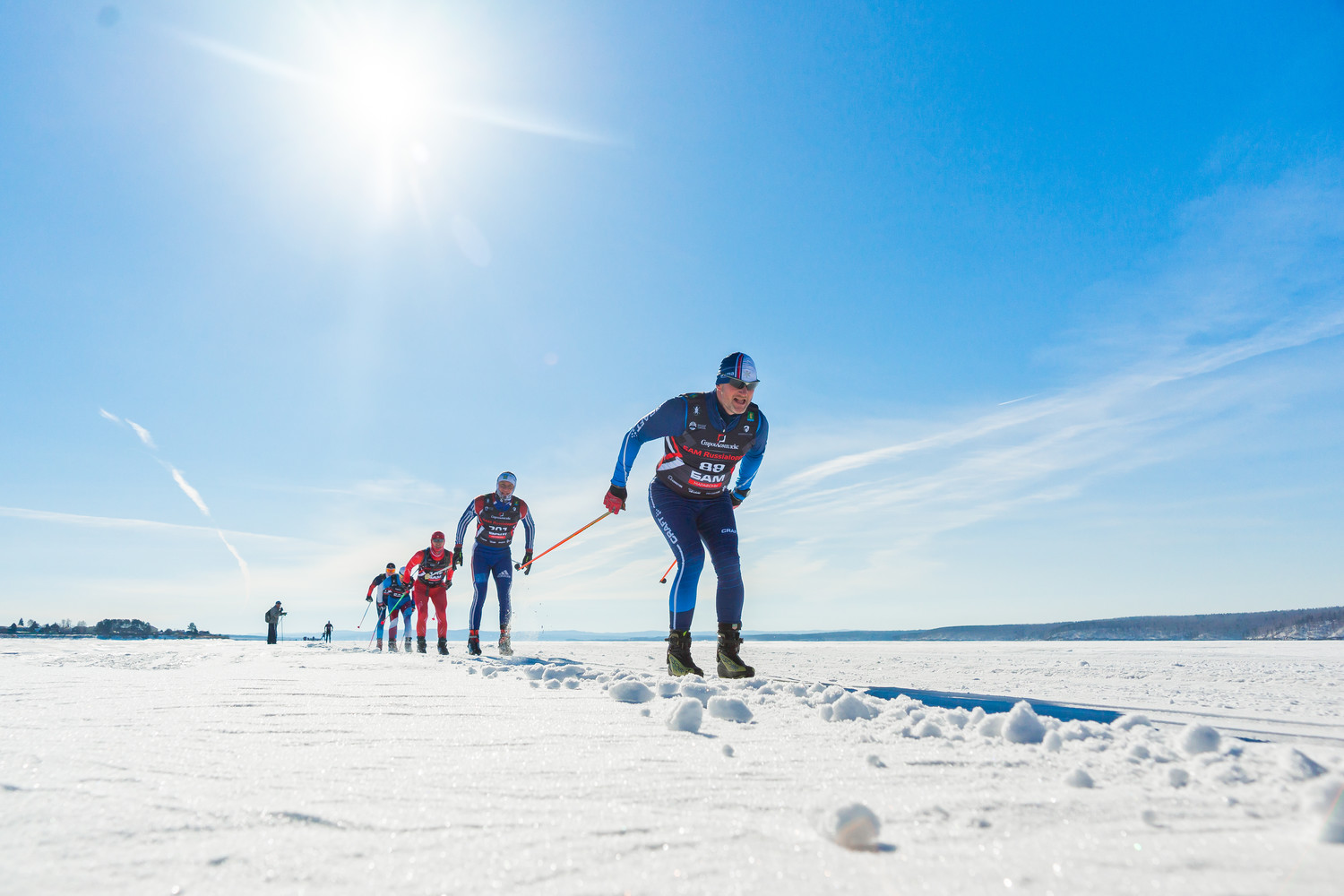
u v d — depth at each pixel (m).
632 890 0.67
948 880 0.69
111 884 0.68
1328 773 1.10
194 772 1.15
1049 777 1.14
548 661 4.89
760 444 3.99
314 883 0.69
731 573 3.62
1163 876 0.70
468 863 0.74
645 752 1.34
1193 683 3.32
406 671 3.44
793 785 1.09
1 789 1.03
